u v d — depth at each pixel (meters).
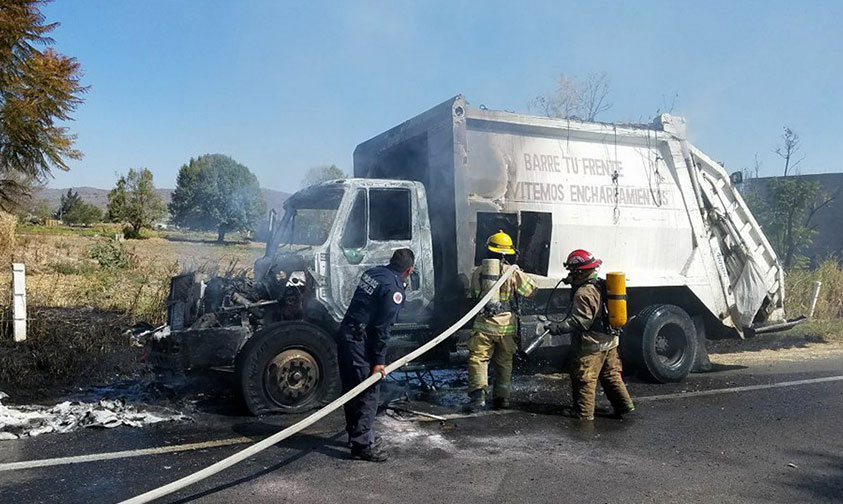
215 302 6.59
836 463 4.93
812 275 15.42
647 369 7.84
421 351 5.35
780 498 4.21
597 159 8.12
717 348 10.95
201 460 4.80
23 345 7.89
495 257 6.57
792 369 8.98
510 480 4.47
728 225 8.95
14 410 6.02
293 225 7.42
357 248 6.70
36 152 16.62
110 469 4.58
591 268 6.23
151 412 6.13
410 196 7.00
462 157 7.05
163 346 6.26
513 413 6.37
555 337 7.65
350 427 4.86
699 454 5.12
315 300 6.38
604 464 4.84
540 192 7.64
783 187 19.97
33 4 15.56
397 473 4.58
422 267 6.99
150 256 21.47
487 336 6.43
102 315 10.25
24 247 18.22
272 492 4.19
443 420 6.02
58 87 15.91
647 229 8.32
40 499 4.01
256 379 5.93
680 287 8.47
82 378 7.50
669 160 8.66
